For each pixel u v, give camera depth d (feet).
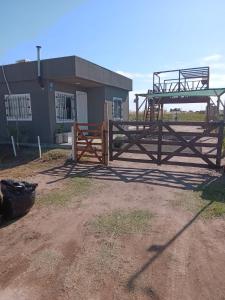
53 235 13.37
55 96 44.04
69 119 48.60
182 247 11.95
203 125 26.66
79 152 32.78
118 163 31.07
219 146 26.40
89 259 11.10
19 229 14.15
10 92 44.98
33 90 43.09
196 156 27.50
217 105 61.67
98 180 23.63
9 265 10.84
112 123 30.48
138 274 10.05
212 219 14.92
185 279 9.73
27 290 9.33
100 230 13.76
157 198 18.70
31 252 11.78
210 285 9.41
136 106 63.21
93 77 45.34
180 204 17.34
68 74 39.65
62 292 9.18
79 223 14.70
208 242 12.38
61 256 11.41
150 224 14.39
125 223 14.55
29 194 15.83
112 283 9.57
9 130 43.52
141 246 12.09
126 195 19.47
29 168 28.91
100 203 17.80
